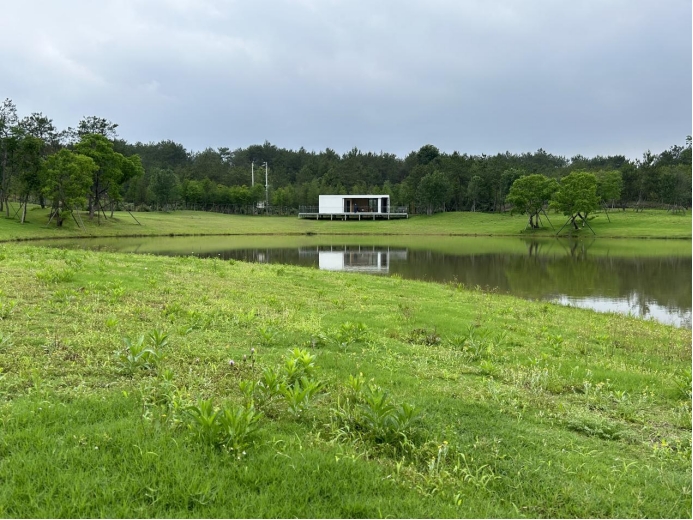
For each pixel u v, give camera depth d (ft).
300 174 374.63
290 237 185.57
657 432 16.79
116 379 16.92
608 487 12.44
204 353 20.86
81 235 155.94
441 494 11.48
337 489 11.14
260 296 38.83
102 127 205.57
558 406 18.42
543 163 443.73
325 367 20.86
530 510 11.39
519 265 97.55
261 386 16.01
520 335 33.04
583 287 70.54
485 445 14.30
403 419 14.21
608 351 30.27
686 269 90.94
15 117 163.63
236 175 349.20
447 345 28.02
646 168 284.20
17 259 46.70
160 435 12.59
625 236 187.83
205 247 130.62
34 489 10.18
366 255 116.98
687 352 31.99
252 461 11.82
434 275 82.12
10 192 182.29
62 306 27.17
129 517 9.61
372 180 366.43
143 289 35.96
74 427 12.92
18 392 15.08
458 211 307.78
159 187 262.26
